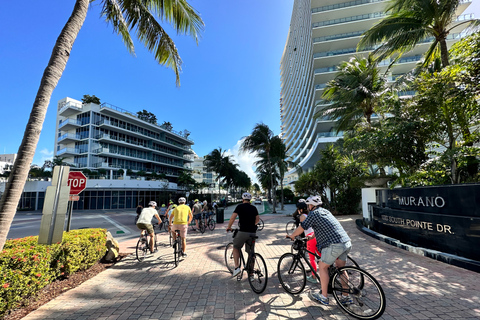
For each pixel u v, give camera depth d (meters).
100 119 43.56
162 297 3.73
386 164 10.00
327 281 3.20
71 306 3.45
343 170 16.28
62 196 4.19
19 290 3.18
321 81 35.16
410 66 31.80
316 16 36.34
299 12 53.94
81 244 4.73
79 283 4.40
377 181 10.48
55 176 4.21
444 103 8.17
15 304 3.14
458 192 5.20
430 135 9.12
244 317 3.04
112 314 3.20
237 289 4.00
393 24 11.12
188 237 9.60
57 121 49.00
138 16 6.65
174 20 7.16
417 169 9.70
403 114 9.34
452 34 29.52
